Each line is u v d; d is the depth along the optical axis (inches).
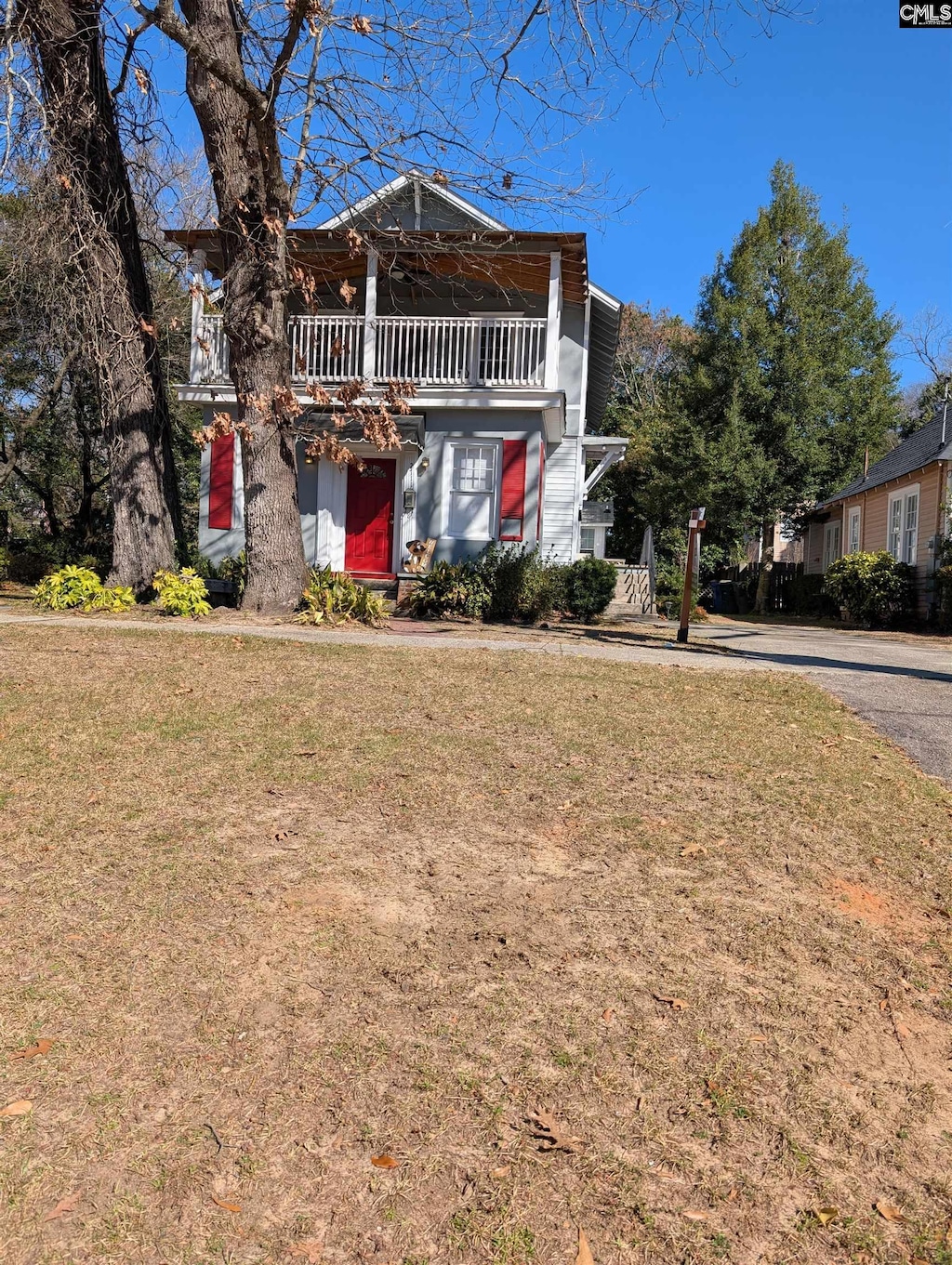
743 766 212.1
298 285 462.0
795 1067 106.2
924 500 743.7
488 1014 113.2
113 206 484.1
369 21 381.4
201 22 426.6
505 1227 82.6
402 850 159.5
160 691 261.6
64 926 130.0
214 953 124.6
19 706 238.4
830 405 1032.8
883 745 240.7
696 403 1051.3
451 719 241.3
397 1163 89.7
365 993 116.9
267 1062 103.2
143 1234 80.7
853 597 763.4
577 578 565.3
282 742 215.0
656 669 342.0
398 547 597.3
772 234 1050.1
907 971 127.9
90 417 900.0
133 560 514.6
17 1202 83.2
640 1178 89.0
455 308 653.3
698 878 153.0
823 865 160.4
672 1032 111.3
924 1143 95.8
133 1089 98.1
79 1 450.6
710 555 1245.7
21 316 749.9
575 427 649.6
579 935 132.9
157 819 168.7
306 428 487.5
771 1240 82.7
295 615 450.3
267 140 410.9
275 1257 79.0
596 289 647.1
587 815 177.3
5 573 776.3
